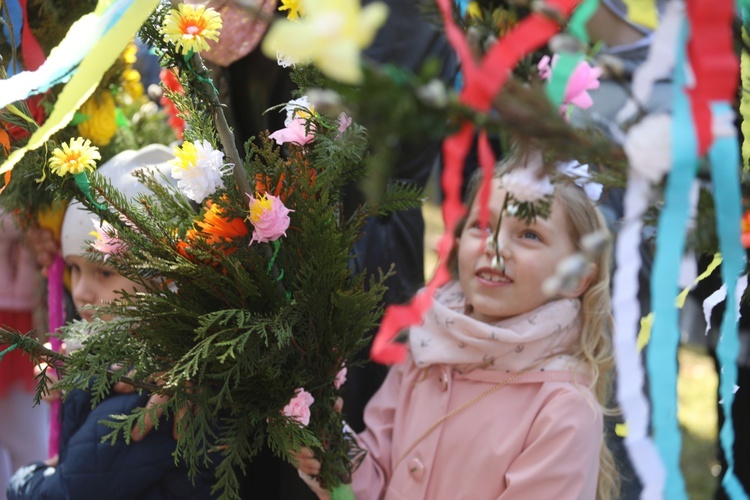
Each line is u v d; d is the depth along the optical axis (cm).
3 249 196
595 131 54
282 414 121
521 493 131
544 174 61
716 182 50
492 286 138
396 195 127
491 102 48
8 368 207
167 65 115
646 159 48
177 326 120
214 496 152
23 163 124
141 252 122
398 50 142
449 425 144
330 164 119
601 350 143
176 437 149
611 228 154
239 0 59
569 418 134
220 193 119
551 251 135
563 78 56
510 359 141
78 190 122
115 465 146
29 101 162
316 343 125
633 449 50
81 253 154
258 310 123
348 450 137
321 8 41
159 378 117
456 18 66
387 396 159
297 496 156
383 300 164
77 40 86
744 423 169
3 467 218
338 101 45
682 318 176
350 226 126
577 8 58
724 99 48
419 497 143
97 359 117
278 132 124
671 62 50
